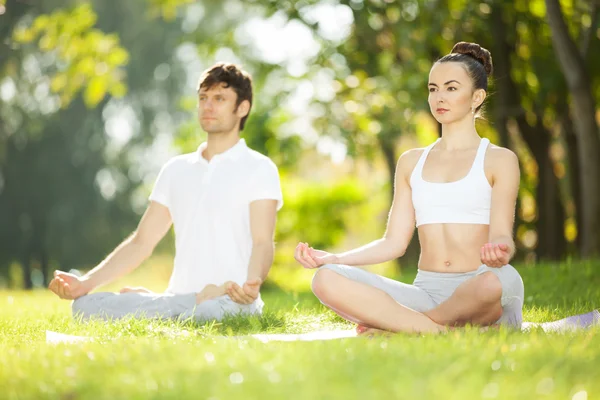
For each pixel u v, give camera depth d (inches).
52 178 1707.7
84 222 1743.4
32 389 157.0
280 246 1142.3
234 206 330.0
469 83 265.4
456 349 180.4
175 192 339.9
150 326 260.7
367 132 860.0
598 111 885.8
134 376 159.2
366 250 267.0
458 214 259.4
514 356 173.6
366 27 763.4
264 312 311.3
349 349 185.3
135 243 340.2
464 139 267.4
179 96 1775.3
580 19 741.3
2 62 1418.6
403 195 274.4
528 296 386.9
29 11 1405.0
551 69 791.1
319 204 1147.9
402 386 139.3
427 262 263.3
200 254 329.7
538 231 842.8
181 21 1707.7
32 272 1825.8
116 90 830.5
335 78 842.2
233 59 954.7
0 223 1708.9
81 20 815.1
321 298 245.1
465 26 717.3
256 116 932.0
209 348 190.2
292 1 801.6
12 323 301.9
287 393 137.1
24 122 1654.8
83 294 321.7
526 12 759.7
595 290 402.6
